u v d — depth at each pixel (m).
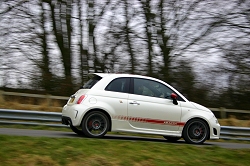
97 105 8.20
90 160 5.76
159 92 8.79
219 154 7.04
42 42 18.56
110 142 7.01
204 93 19.09
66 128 11.31
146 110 8.48
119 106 8.34
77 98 8.42
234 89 19.59
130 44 19.12
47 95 16.19
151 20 18.94
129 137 10.05
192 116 8.80
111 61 19.16
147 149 6.74
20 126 10.88
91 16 18.88
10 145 6.06
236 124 15.89
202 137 8.92
